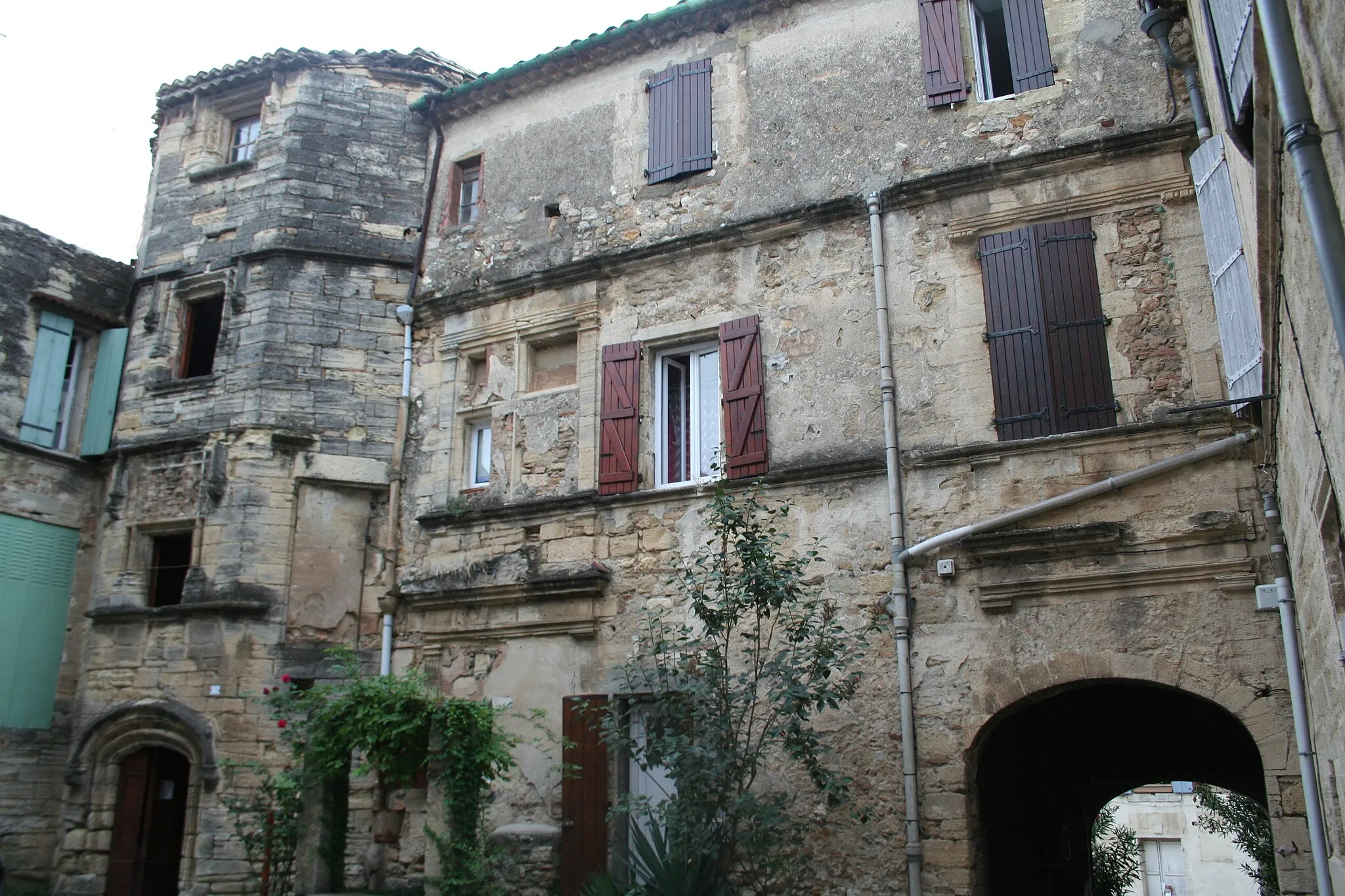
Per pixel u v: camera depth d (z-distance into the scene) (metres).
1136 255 10.30
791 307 11.72
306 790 11.00
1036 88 11.23
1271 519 8.91
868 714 10.09
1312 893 8.26
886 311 11.09
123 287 16.33
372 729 10.38
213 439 14.02
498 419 13.18
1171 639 9.20
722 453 11.60
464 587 12.43
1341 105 3.91
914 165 11.52
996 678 9.70
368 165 15.23
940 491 10.40
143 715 13.15
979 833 9.69
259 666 13.03
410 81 15.79
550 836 11.05
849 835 9.85
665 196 12.88
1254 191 5.94
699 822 8.95
